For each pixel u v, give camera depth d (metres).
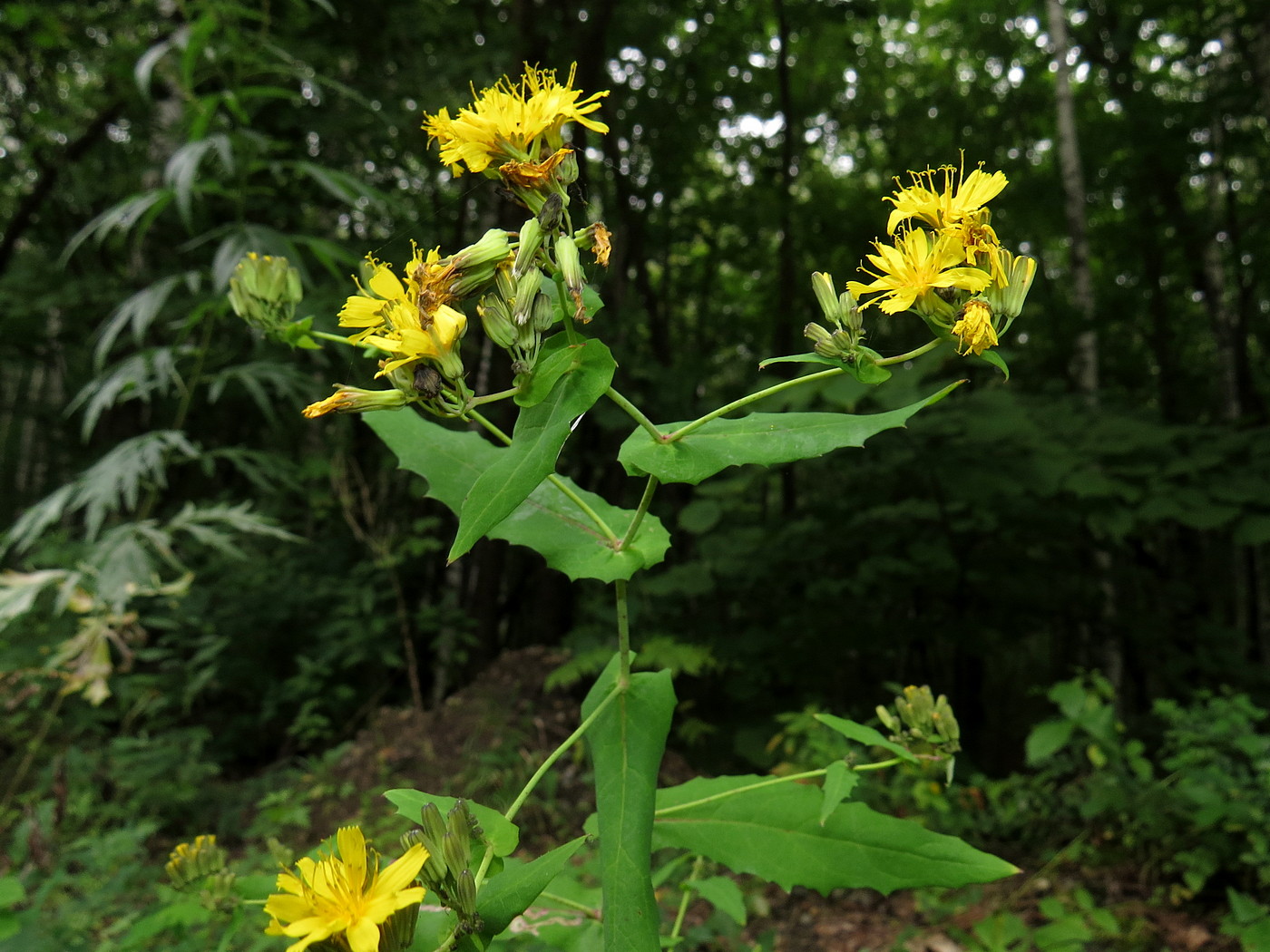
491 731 6.06
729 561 6.34
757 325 15.35
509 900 1.08
